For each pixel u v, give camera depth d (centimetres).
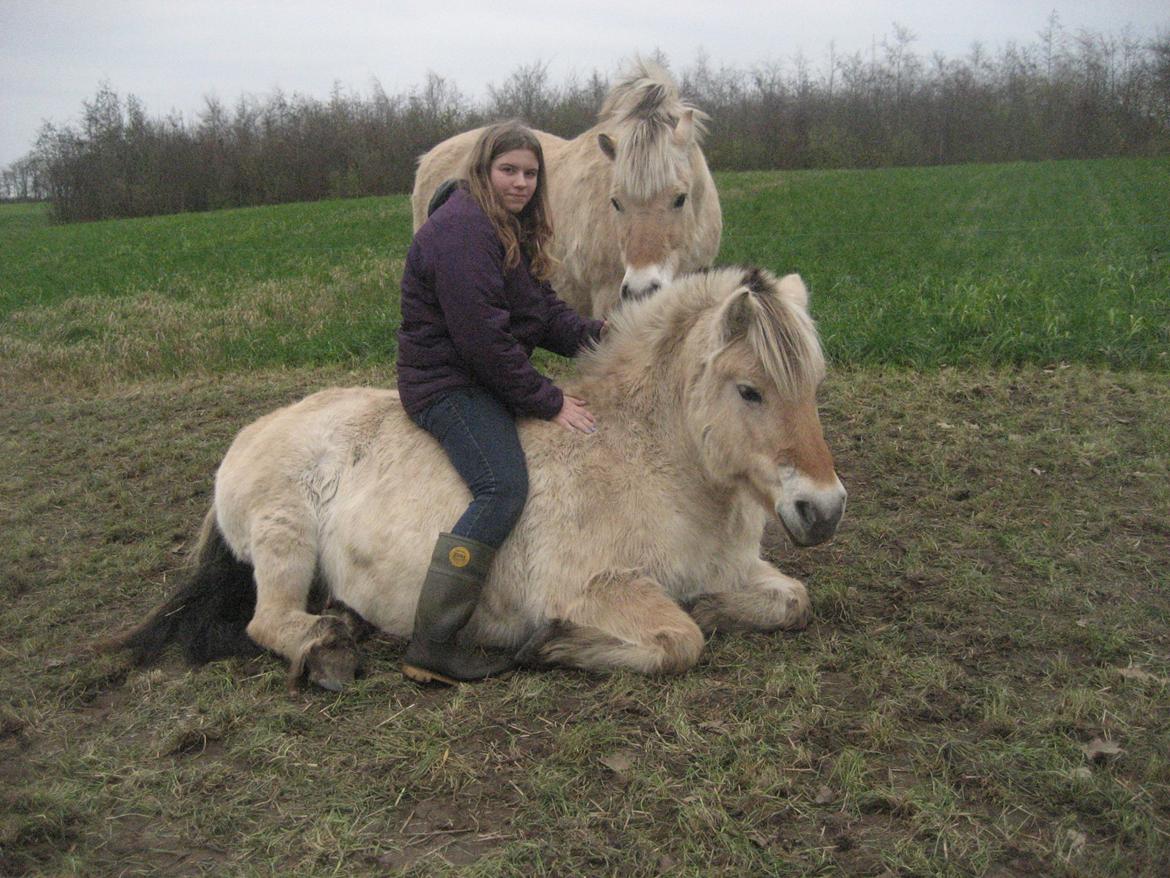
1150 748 273
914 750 277
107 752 300
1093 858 234
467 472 341
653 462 348
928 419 588
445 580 328
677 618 325
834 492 308
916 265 1155
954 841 239
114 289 1530
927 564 407
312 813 266
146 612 409
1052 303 795
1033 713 293
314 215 3016
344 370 844
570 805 262
